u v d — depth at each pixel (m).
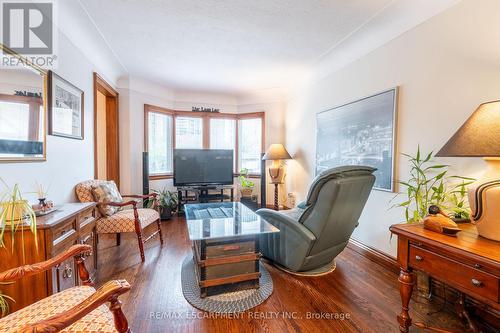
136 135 3.90
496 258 0.94
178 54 2.99
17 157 1.54
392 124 2.26
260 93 4.79
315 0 1.93
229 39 2.60
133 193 3.84
